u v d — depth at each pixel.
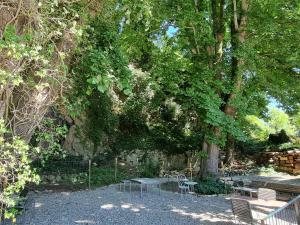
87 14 5.24
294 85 13.07
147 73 17.12
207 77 12.04
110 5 6.02
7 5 3.90
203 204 9.83
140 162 16.59
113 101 17.06
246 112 12.45
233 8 12.92
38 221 7.32
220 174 14.33
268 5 12.16
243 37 12.81
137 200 10.15
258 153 18.55
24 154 3.59
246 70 12.52
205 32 12.18
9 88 3.96
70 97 6.14
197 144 17.23
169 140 17.50
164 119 18.12
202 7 13.00
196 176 14.04
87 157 15.07
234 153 19.20
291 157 16.22
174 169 16.84
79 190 11.66
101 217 7.98
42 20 4.14
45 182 12.45
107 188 12.20
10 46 3.44
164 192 11.69
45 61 3.89
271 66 13.20
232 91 12.31
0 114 3.96
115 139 16.77
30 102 4.36
